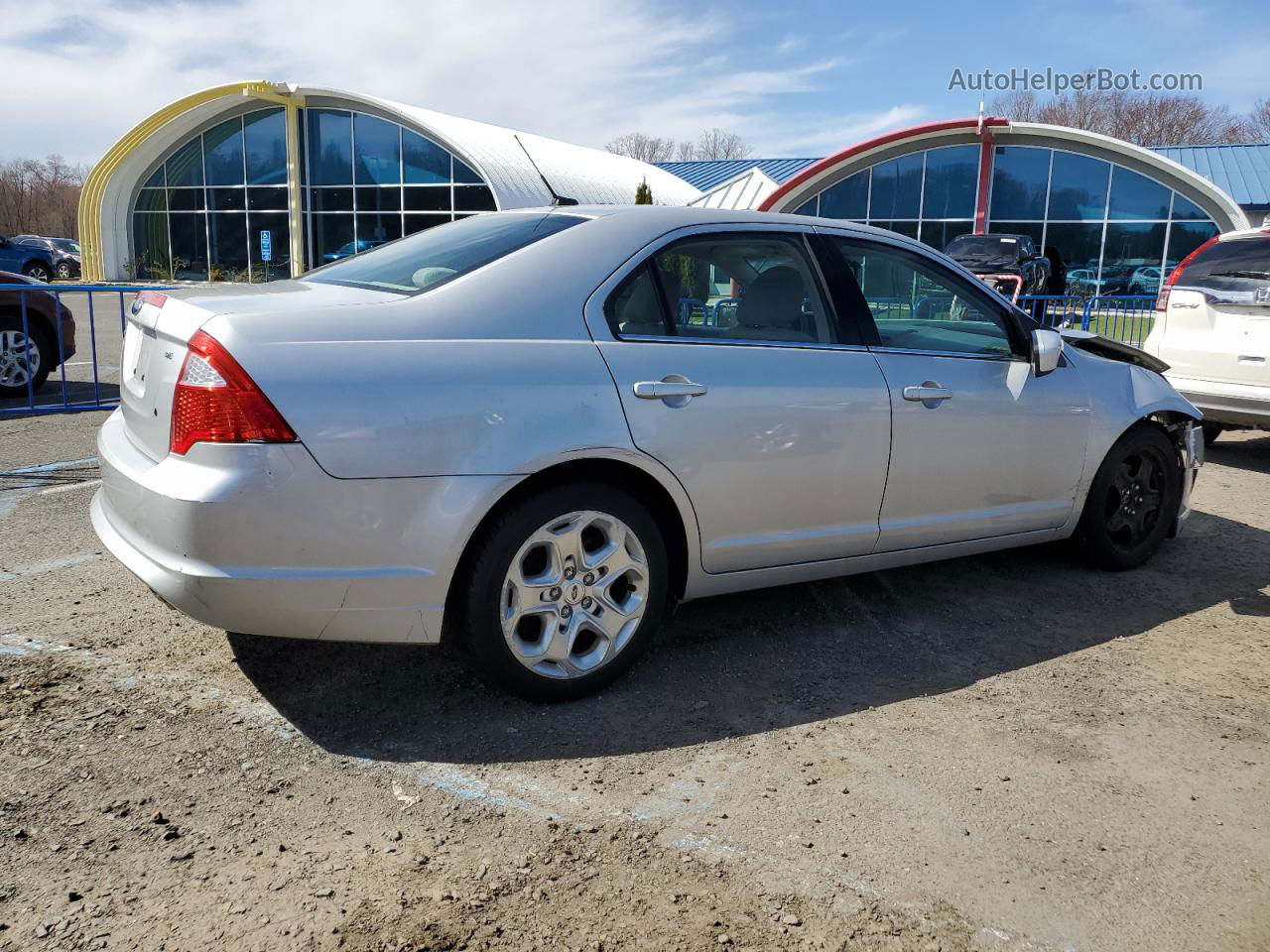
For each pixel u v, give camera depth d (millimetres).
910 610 4262
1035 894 2346
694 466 3309
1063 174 24062
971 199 24688
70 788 2629
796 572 3740
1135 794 2807
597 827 2564
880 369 3793
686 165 46781
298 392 2705
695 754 2967
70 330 9461
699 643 3830
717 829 2572
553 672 3213
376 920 2176
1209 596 4531
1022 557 5059
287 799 2637
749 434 3416
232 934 2115
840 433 3639
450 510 2863
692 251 3516
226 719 3059
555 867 2391
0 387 8875
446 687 3348
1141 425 4742
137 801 2590
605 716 3193
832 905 2283
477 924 2178
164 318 2955
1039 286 17391
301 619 2801
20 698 3111
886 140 24219
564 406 3037
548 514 3055
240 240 33125
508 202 29016
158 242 34281
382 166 30719
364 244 31469
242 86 29781
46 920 2129
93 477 5984
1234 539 5484
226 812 2562
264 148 32000
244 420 2666
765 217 3768
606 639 3291
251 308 2885
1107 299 11258
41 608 3852
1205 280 7441
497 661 3074
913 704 3352
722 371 3391
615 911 2234
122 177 33500
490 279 3146
